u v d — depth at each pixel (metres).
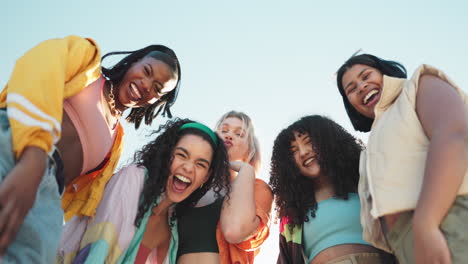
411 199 1.87
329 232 2.99
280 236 3.31
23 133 1.72
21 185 1.61
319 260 2.93
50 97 1.89
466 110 1.84
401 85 2.33
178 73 3.29
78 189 2.75
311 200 3.20
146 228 2.75
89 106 2.44
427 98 2.00
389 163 2.01
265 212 3.04
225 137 4.07
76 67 2.30
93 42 2.47
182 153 2.78
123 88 2.96
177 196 2.76
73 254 2.57
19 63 1.96
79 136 2.39
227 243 2.88
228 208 2.85
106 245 2.41
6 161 1.68
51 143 1.81
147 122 3.54
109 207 2.57
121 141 2.93
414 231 1.66
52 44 2.15
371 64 3.04
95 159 2.55
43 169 1.73
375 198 2.02
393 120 2.11
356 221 2.99
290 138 3.41
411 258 1.94
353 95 3.00
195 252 2.80
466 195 1.73
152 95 3.03
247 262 2.89
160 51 3.14
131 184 2.67
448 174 1.65
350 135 3.54
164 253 2.82
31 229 1.75
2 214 1.53
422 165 1.92
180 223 2.93
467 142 1.71
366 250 2.85
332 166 3.25
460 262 1.64
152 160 2.83
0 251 1.54
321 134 3.35
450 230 1.69
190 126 2.95
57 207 1.96
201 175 2.80
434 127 1.85
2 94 2.09
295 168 3.34
